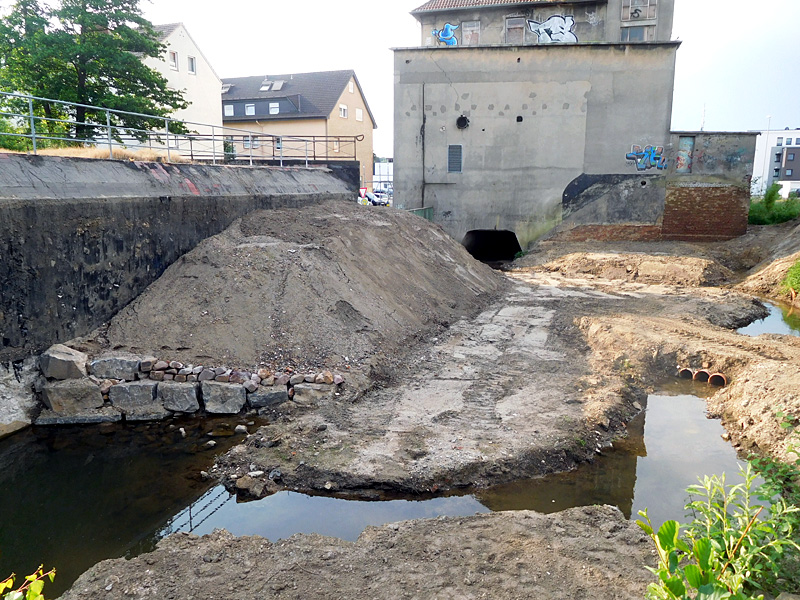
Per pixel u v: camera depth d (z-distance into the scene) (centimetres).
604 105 2511
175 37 3512
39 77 2105
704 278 2000
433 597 471
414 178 2731
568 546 543
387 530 581
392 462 732
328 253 1277
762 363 1009
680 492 699
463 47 2562
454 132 2661
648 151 2512
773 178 7706
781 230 2520
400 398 947
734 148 2453
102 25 2145
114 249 1068
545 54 2514
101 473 773
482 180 2675
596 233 2616
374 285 1320
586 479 733
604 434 844
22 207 893
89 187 1034
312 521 643
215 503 688
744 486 462
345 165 2208
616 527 577
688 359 1113
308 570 515
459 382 1017
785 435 775
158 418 932
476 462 730
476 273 1878
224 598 479
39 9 2112
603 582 484
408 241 1694
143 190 1150
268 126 4566
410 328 1264
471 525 586
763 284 1903
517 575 497
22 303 906
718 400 977
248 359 1007
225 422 912
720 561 395
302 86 4838
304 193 1756
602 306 1599
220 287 1128
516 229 2688
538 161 2611
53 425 918
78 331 1005
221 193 1377
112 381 950
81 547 621
